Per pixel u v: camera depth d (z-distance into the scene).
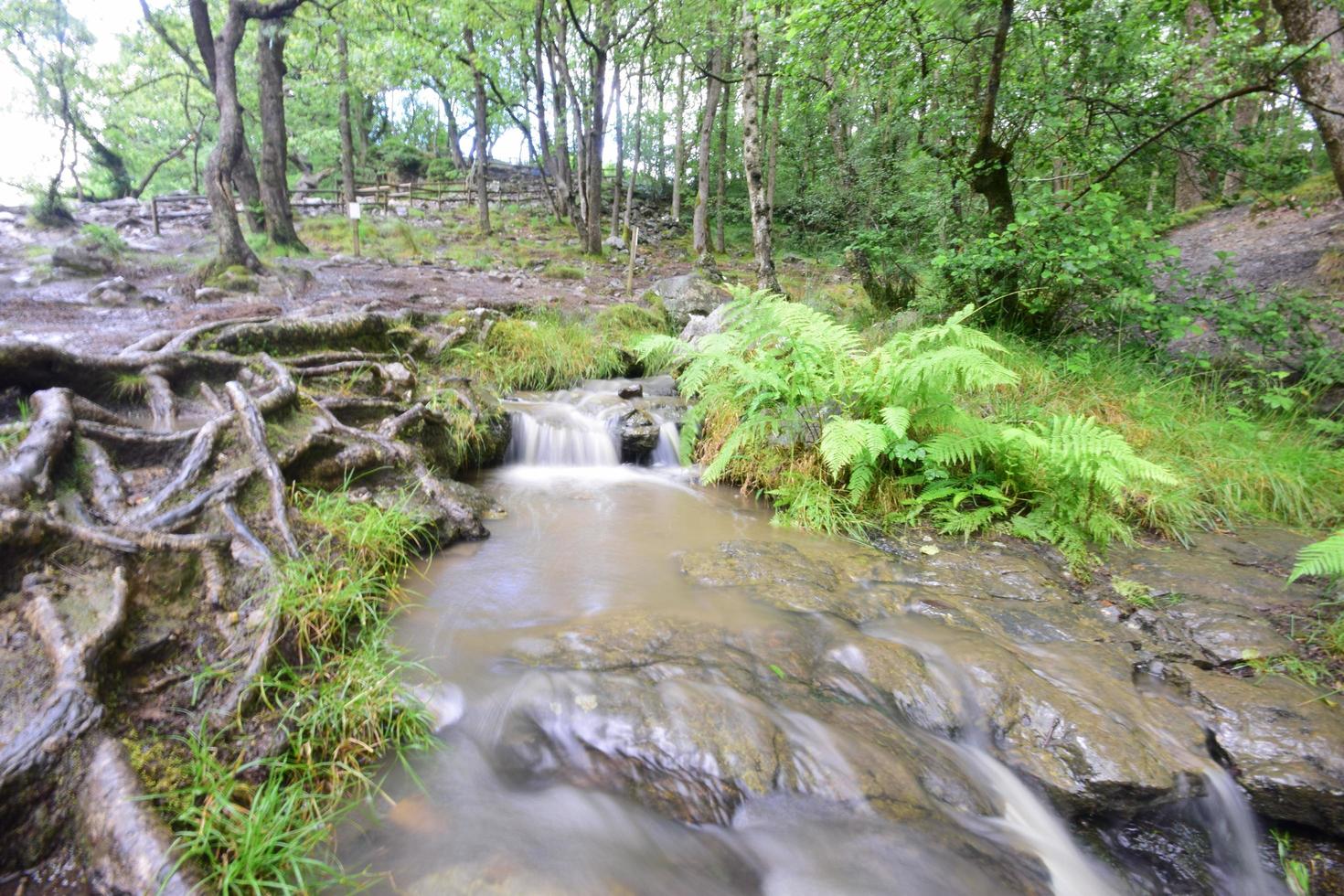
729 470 5.69
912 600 3.68
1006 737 2.69
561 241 20.88
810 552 4.36
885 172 12.36
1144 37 7.44
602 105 18.00
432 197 27.17
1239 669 3.15
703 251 20.11
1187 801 2.49
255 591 2.84
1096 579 4.04
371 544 3.60
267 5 9.69
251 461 3.58
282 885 1.79
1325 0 5.84
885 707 2.80
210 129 27.06
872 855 2.14
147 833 1.76
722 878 2.05
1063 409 5.75
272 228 13.61
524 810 2.22
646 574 3.99
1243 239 11.31
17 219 16.56
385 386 5.54
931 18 7.27
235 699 2.36
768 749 2.44
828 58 8.62
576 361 7.97
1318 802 2.46
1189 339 7.64
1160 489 4.78
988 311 7.57
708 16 15.28
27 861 1.72
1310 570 3.10
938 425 5.08
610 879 1.96
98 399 3.90
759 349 5.74
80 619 2.28
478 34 18.22
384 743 2.46
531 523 4.82
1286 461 5.02
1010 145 7.86
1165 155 8.89
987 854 2.20
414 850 2.02
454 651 3.05
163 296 8.71
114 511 2.88
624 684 2.73
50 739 1.86
